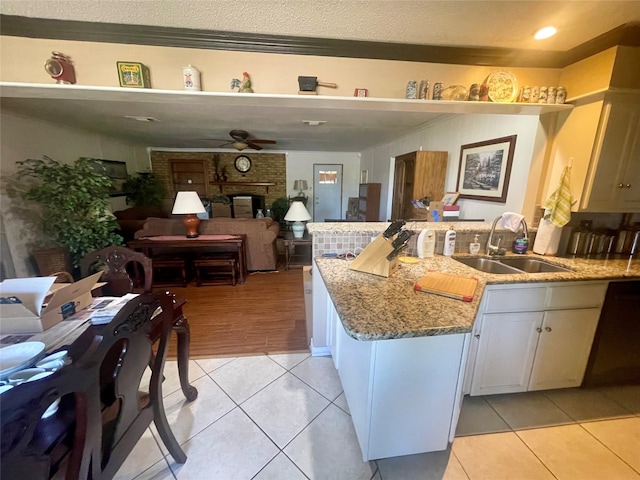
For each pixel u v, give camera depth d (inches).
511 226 83.9
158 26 60.2
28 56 60.4
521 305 64.4
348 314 45.0
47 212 122.7
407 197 155.3
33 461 26.7
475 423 63.7
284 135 198.1
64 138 157.6
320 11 54.6
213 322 110.1
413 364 46.1
